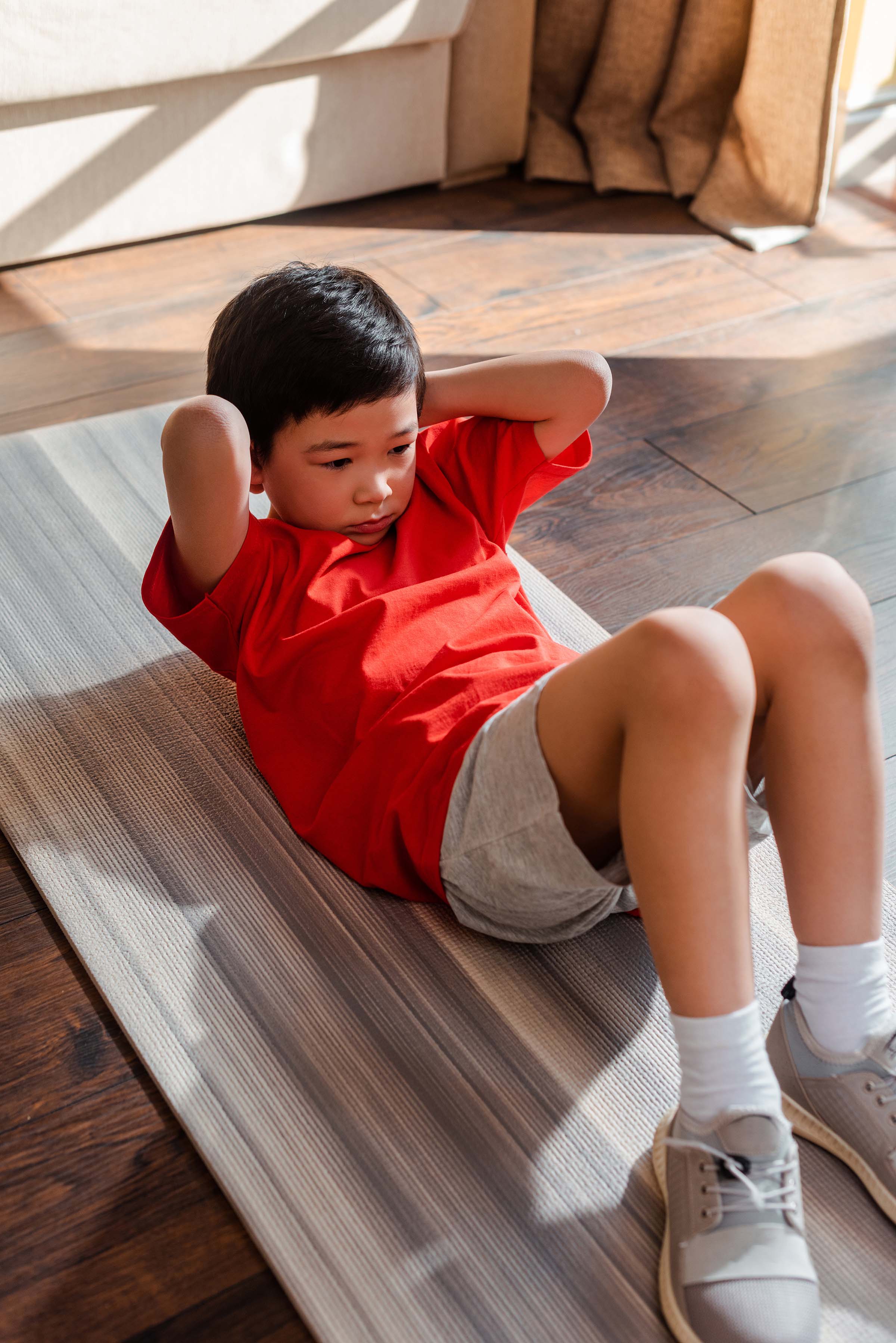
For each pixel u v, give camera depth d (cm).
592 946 98
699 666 70
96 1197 81
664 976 74
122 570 136
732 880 72
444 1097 86
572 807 81
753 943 99
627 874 83
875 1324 74
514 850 83
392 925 98
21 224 195
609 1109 86
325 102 212
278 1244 76
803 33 213
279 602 100
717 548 151
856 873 79
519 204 236
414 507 106
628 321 198
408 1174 81
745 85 227
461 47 223
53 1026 92
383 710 94
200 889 100
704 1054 73
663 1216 80
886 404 181
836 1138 82
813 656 77
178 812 107
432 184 241
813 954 81
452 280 206
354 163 223
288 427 96
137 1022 90
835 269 218
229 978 93
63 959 97
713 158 240
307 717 99
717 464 167
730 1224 73
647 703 71
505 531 112
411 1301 74
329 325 94
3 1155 83
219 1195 81
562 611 134
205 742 115
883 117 248
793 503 160
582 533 152
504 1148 83
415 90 221
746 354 191
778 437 173
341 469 98
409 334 100
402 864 96
